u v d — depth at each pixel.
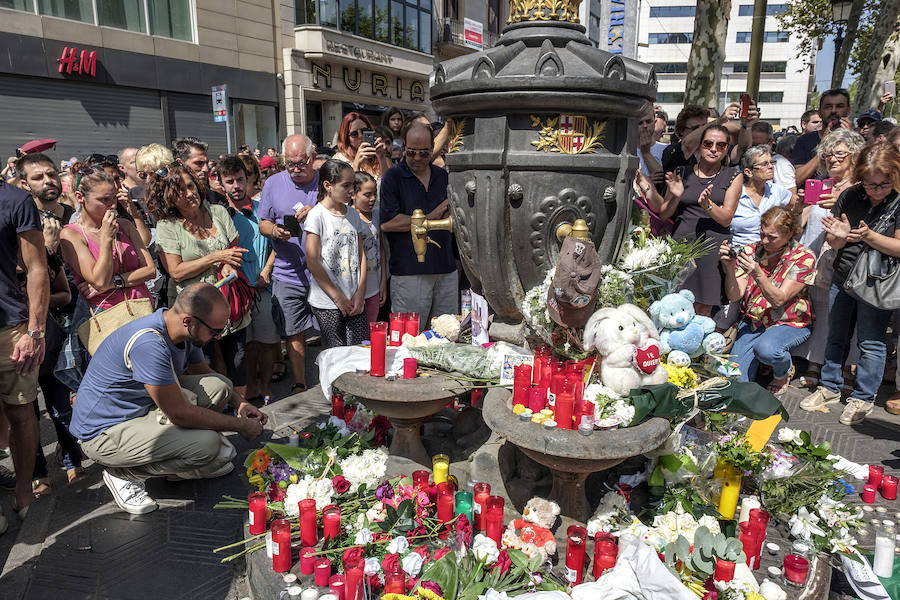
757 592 1.96
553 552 2.11
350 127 4.56
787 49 59.94
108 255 3.10
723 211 3.75
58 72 10.96
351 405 3.16
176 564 2.40
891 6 10.11
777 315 4.03
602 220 2.46
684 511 2.31
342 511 2.40
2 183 2.68
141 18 12.43
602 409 2.12
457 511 2.32
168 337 2.73
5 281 2.68
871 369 3.70
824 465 2.65
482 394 2.97
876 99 10.65
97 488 3.01
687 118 4.71
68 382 3.05
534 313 2.42
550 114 2.26
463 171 2.47
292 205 4.12
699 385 2.41
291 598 1.96
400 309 4.03
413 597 1.82
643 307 2.69
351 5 17.22
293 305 4.10
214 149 14.34
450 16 21.84
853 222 3.55
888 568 2.24
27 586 2.27
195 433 2.80
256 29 14.85
